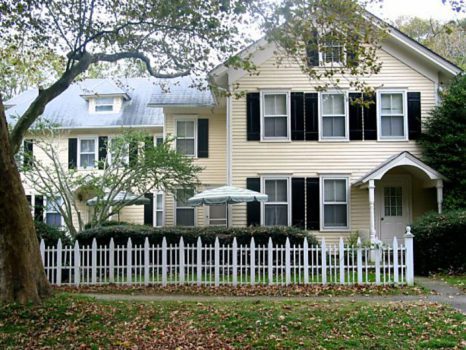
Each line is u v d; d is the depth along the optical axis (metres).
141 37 13.62
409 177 19.09
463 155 17.02
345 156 18.92
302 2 11.61
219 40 12.62
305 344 7.24
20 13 11.94
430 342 7.25
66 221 18.80
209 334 7.80
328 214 18.81
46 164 24.89
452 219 14.89
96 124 25.19
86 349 7.13
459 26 24.47
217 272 12.98
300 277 12.91
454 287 12.41
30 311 8.64
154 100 21.34
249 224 18.77
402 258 12.67
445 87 19.25
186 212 21.28
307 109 19.09
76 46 12.23
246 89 19.17
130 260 13.18
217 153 21.61
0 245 9.01
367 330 7.90
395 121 19.00
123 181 20.09
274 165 18.95
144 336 7.71
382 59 19.09
